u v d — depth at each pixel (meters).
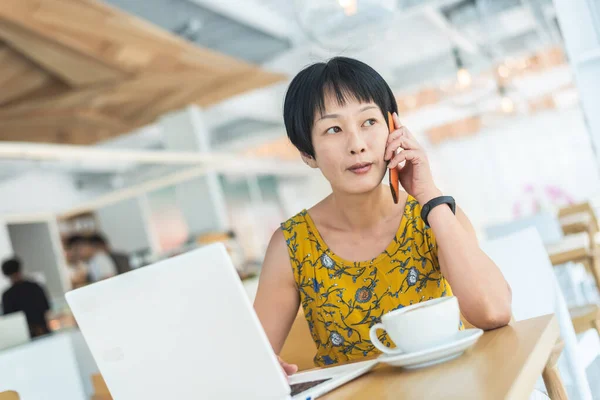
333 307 1.29
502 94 9.51
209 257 0.88
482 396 0.75
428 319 0.96
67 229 9.22
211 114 9.14
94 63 4.41
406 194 1.33
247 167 11.76
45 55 4.18
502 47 9.78
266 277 1.38
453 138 15.16
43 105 4.90
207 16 5.99
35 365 3.29
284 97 1.30
